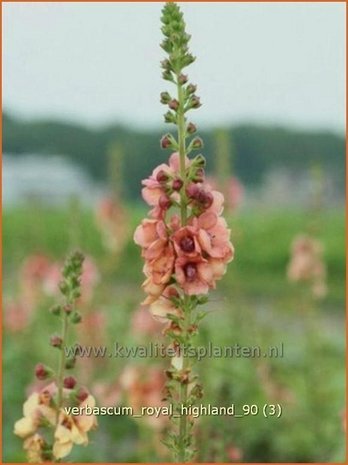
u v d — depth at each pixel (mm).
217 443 7094
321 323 19703
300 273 13008
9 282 19531
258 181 84875
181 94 5035
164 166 5086
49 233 30250
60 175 65188
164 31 5129
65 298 5691
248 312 12328
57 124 86438
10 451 11344
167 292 5094
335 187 62281
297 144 86312
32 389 7398
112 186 15031
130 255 27031
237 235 12422
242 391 11875
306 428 12180
